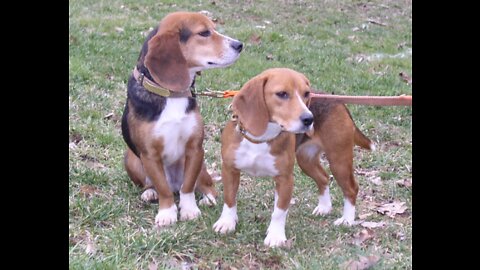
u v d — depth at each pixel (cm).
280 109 201
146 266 198
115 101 306
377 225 228
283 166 208
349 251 209
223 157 213
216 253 206
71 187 234
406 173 270
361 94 347
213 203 237
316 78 363
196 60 219
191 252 206
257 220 227
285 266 202
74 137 271
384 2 627
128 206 229
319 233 220
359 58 427
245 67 366
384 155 282
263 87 203
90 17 444
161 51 215
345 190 226
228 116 303
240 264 203
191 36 218
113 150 266
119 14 475
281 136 207
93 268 192
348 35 493
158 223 220
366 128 307
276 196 213
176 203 239
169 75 215
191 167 225
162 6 519
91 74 327
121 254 200
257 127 202
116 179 245
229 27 469
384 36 503
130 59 357
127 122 224
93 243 206
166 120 218
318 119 221
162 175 223
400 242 218
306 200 245
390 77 377
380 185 258
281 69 206
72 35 375
